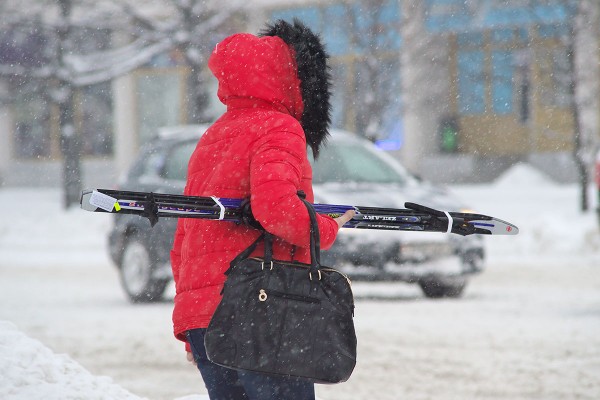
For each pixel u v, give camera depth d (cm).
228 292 1097
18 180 11762
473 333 2923
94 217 7569
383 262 3475
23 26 8031
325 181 3741
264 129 1140
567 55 7212
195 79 7606
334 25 7406
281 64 1193
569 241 5609
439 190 3847
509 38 8150
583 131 7644
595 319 3166
